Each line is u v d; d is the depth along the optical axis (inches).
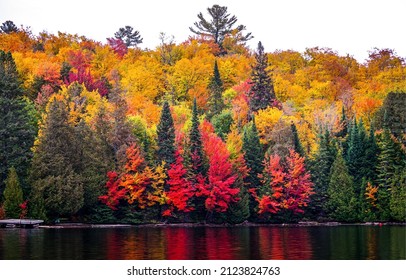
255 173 4094.5
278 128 4539.9
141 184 3754.9
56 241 2655.0
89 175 3572.8
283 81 6264.8
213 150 3964.1
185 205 3818.9
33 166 3412.9
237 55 7559.1
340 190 4106.8
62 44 7086.6
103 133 3804.1
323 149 4239.7
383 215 4136.3
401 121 4781.0
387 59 7121.1
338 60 7170.3
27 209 3361.2
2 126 3469.5
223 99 5743.1
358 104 5684.1
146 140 4035.4
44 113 4195.4
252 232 3314.5
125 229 3420.3
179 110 5290.4
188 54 7303.2
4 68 3713.1
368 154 4274.1
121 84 5935.0
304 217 4131.4
